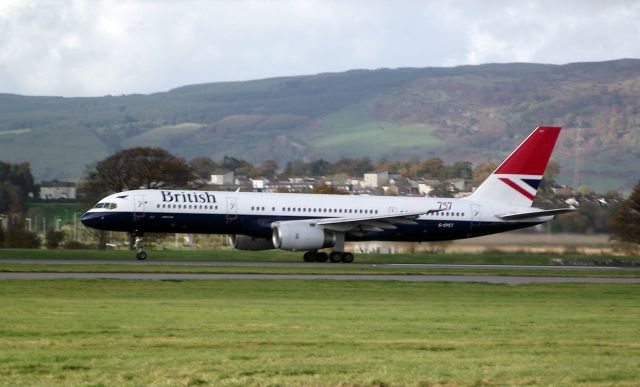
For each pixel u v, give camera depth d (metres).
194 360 61.09
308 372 57.88
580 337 77.75
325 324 83.50
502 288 136.62
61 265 161.38
